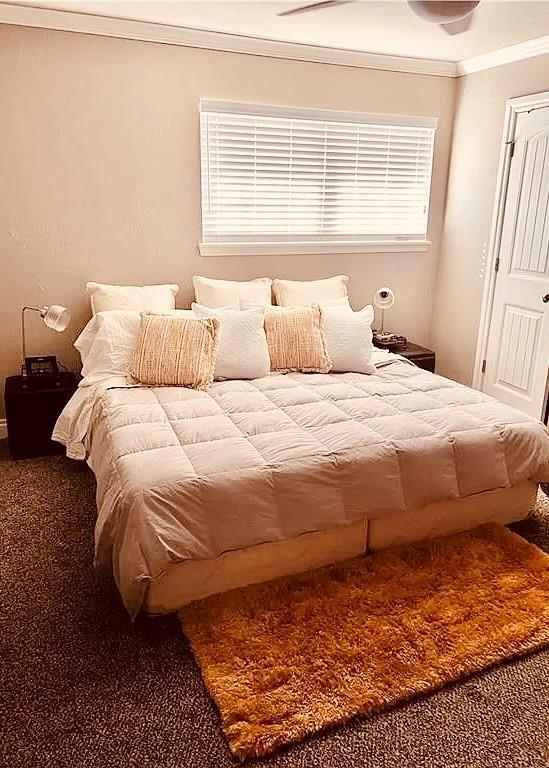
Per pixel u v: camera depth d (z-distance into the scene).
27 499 2.93
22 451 3.40
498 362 4.25
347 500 2.27
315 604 2.12
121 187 3.63
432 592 2.20
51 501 2.91
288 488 2.18
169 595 2.08
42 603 2.17
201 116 3.70
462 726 1.67
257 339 3.32
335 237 4.31
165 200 3.76
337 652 1.90
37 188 3.45
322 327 3.48
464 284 4.47
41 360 3.41
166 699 1.75
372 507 2.31
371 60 4.00
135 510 1.99
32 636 2.00
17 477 3.16
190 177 3.78
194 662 1.89
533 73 3.70
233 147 3.86
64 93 3.37
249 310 3.40
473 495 2.56
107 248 3.69
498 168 4.05
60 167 3.46
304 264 4.25
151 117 3.59
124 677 1.83
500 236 4.11
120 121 3.53
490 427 2.61
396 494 2.35
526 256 3.91
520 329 4.02
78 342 3.43
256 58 3.72
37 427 3.39
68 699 1.75
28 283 3.57
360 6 3.02
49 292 3.63
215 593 2.17
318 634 1.98
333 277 4.20
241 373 3.23
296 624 2.02
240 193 3.97
